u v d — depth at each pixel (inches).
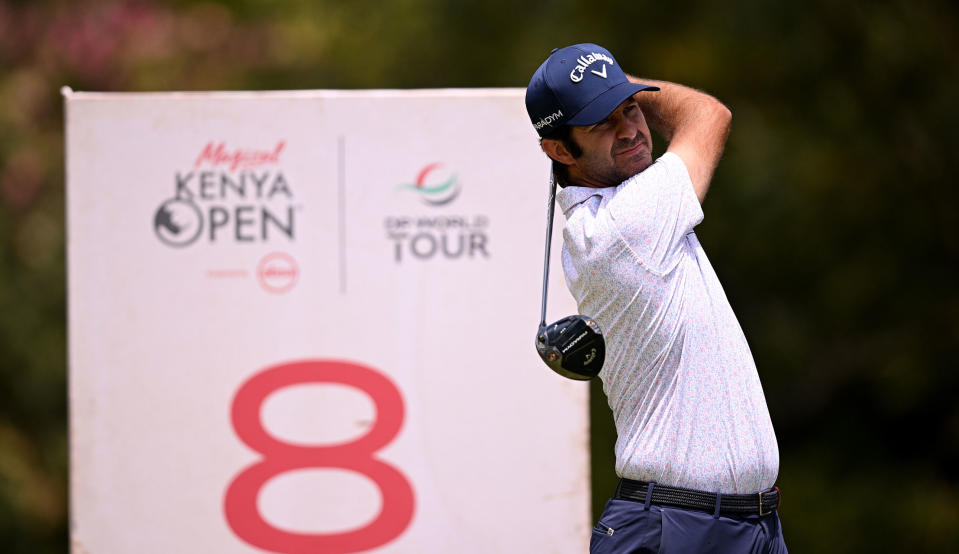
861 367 1178.0
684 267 354.6
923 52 1067.9
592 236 354.3
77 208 550.6
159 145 552.4
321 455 553.3
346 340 553.0
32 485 1032.2
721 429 351.3
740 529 353.1
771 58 1083.9
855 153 1097.4
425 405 553.0
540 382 551.5
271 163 552.7
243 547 553.6
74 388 550.3
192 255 553.0
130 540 550.3
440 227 552.1
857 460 1211.9
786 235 1109.7
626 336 357.4
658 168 358.9
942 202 1096.8
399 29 1104.8
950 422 1176.2
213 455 553.0
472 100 550.6
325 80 1106.7
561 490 550.9
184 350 553.0
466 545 551.5
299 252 553.3
